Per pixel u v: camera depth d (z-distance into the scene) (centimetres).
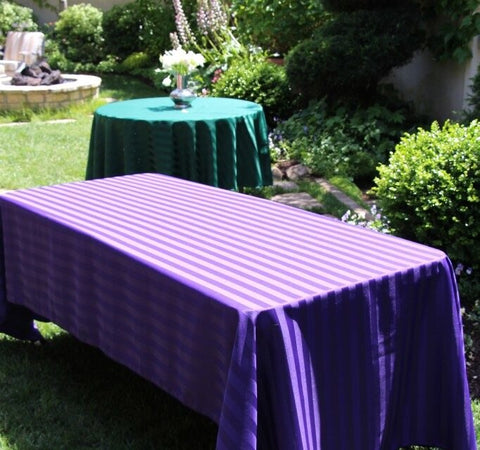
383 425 246
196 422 298
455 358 255
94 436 286
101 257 271
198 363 230
